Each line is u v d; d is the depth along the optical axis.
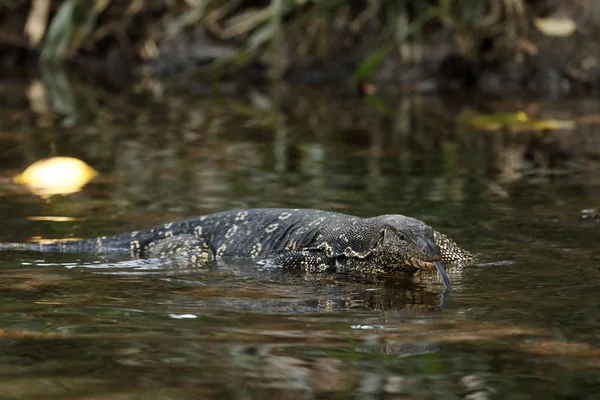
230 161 21.28
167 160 21.41
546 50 34.34
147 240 14.16
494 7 35.12
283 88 35.00
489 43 35.16
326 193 17.62
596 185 18.30
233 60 36.16
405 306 10.77
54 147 22.97
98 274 12.45
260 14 36.03
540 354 8.94
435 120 27.42
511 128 25.89
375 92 33.81
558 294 11.12
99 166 20.67
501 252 13.28
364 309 10.64
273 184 18.59
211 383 8.18
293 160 21.39
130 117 28.38
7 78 37.50
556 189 17.97
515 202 16.77
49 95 33.12
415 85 35.03
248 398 7.85
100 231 14.87
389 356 8.90
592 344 9.21
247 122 27.38
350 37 36.84
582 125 26.12
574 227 14.79
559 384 8.16
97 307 10.69
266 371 8.48
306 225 13.88
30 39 40.56
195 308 10.66
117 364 8.67
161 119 27.97
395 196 17.30
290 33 37.12
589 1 34.44
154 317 10.25
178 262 13.34
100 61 40.19
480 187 18.19
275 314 10.41
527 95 32.31
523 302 10.80
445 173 19.72
